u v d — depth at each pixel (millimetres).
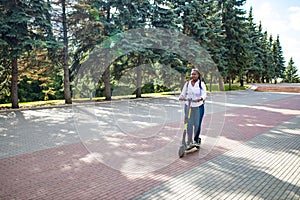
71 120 8969
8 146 5703
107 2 14367
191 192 3527
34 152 5254
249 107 13156
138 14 15250
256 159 4922
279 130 7578
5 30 10273
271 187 3709
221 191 3568
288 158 4996
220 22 21094
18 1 10883
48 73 13492
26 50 10930
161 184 3762
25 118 9430
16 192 3463
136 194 3443
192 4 18312
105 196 3373
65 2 13016
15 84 11789
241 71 25406
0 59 11242
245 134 6996
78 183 3760
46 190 3529
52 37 12047
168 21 15945
